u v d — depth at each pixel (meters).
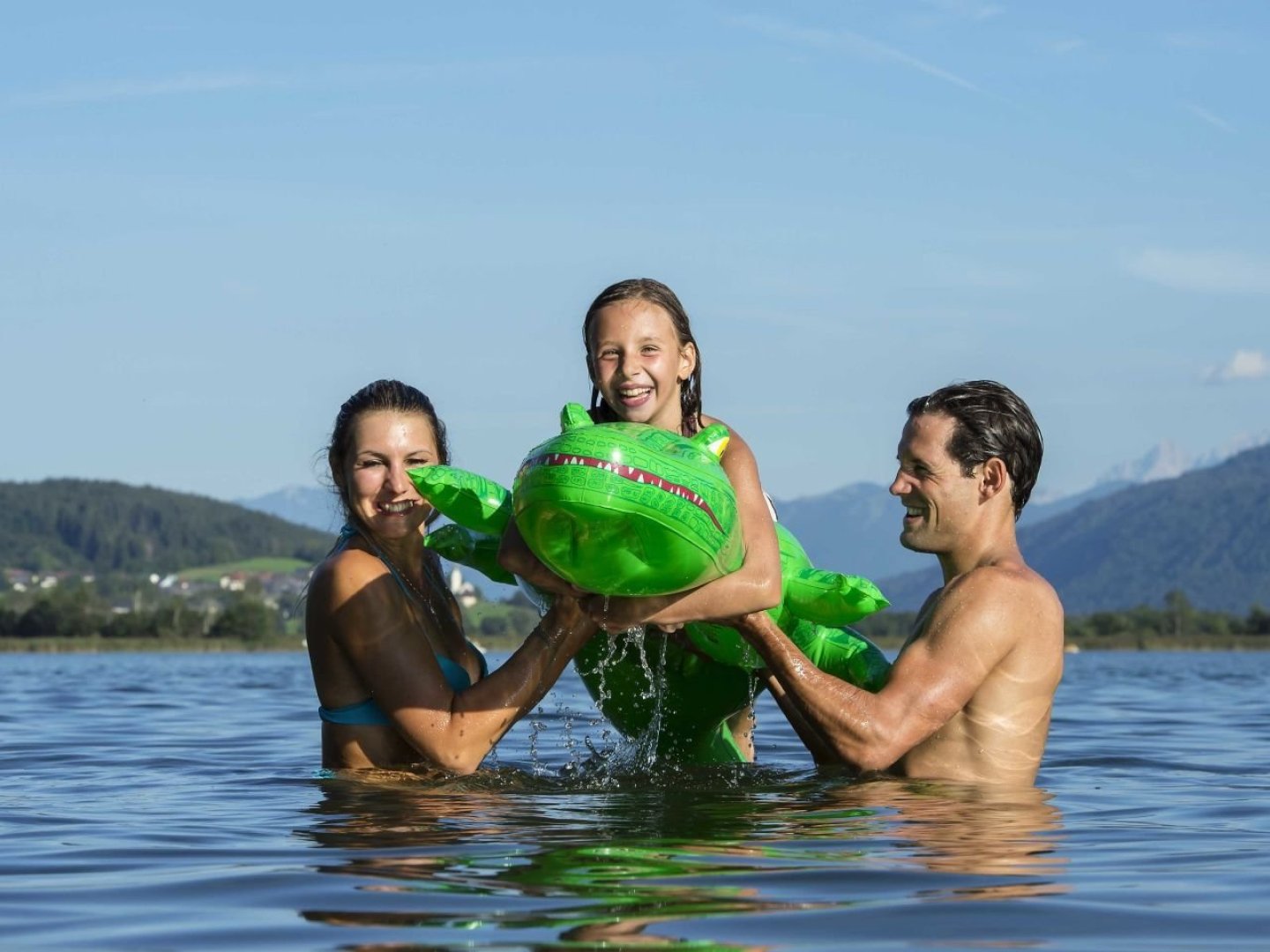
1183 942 3.21
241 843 4.53
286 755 7.79
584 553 4.91
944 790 5.45
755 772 6.08
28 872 4.12
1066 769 6.92
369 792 5.54
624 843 4.34
